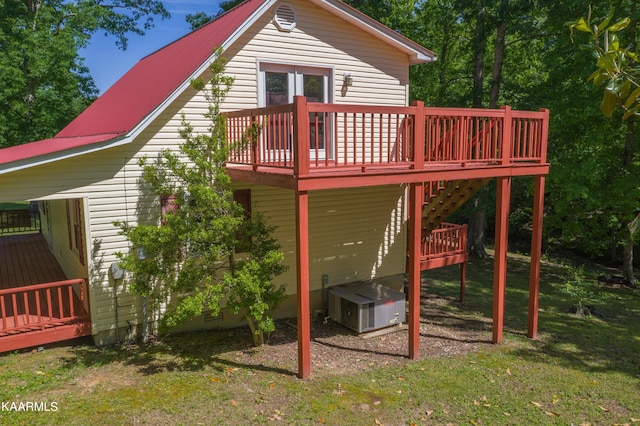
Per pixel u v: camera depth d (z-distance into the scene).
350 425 6.25
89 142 7.83
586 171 14.28
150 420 6.11
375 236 11.78
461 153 8.75
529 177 18.02
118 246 8.63
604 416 6.79
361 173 7.48
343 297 10.16
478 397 7.19
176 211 8.16
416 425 6.32
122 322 8.79
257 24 9.53
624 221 15.77
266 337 9.45
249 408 6.53
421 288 14.33
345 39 10.63
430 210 11.82
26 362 7.77
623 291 15.12
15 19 20.02
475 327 10.63
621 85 2.23
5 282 11.09
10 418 5.97
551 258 20.20
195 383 7.20
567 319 11.59
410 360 8.54
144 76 11.95
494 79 18.33
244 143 8.43
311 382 7.41
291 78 10.16
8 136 20.16
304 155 6.93
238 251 9.35
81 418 6.06
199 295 7.45
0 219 18.73
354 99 10.90
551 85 15.72
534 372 8.19
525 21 17.30
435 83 23.67
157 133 8.81
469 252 20.33
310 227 10.73
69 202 10.73
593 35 2.30
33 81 20.83
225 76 9.17
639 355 9.27
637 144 14.20
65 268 11.93
